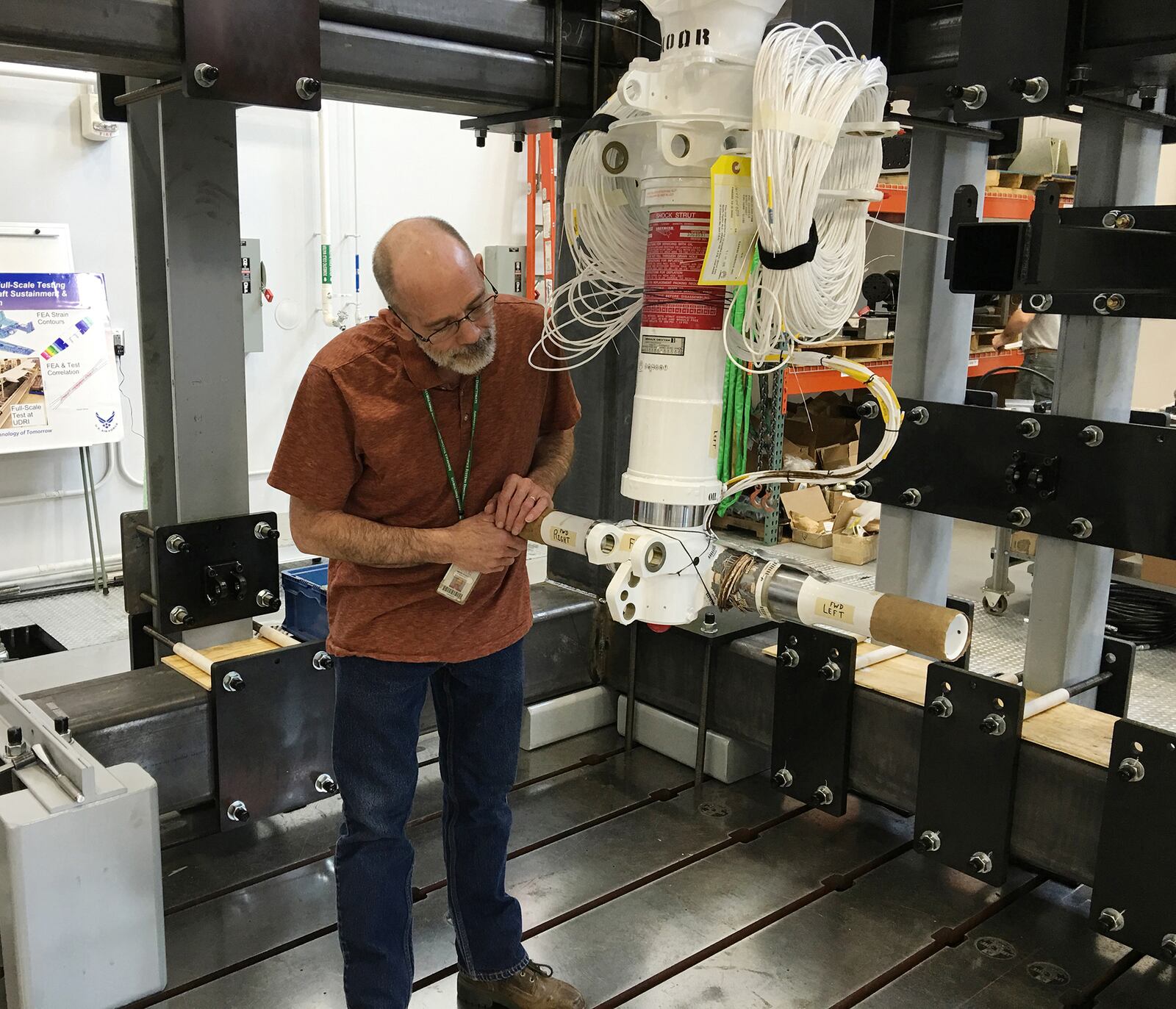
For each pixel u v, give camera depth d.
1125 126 1.95
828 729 2.28
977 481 2.11
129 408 4.20
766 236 1.29
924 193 2.20
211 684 2.10
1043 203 1.75
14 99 3.75
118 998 1.72
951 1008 1.82
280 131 4.32
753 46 1.34
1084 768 1.88
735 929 2.03
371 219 4.66
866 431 2.30
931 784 2.08
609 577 2.81
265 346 4.48
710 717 2.60
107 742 1.97
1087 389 2.02
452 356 1.44
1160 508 1.84
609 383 2.76
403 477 1.58
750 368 1.44
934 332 2.25
